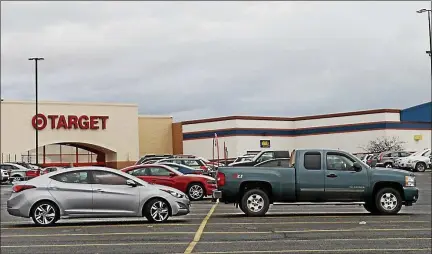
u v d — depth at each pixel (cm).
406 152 4944
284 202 1861
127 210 1678
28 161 5728
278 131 6228
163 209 1694
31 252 1197
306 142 6231
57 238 1406
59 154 6222
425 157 4841
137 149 6272
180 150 6569
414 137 5875
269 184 1845
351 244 1242
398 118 5806
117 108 6188
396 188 1869
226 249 1187
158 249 1202
